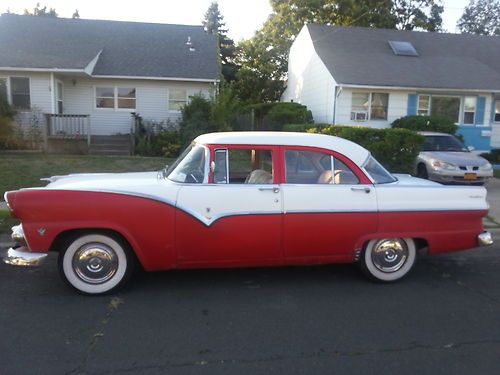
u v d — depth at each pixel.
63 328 3.97
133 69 19.14
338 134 11.58
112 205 4.56
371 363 3.45
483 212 5.32
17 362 3.39
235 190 4.77
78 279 4.70
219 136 5.02
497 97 20.86
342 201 4.97
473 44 23.72
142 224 4.62
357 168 5.07
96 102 19.42
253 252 4.88
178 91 19.86
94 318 4.19
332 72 18.86
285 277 5.43
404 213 5.10
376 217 5.05
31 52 18.27
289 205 4.86
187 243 4.73
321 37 22.34
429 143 13.16
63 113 19.19
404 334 3.95
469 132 19.88
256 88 34.31
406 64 20.50
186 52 21.12
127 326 4.03
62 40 20.25
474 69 20.66
